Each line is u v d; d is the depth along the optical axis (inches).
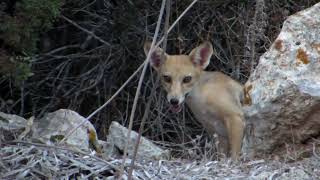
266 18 566.3
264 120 439.2
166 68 511.5
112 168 352.2
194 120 631.2
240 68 611.8
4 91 643.5
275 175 372.2
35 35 503.8
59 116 446.0
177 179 356.8
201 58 518.3
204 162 400.8
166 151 450.6
